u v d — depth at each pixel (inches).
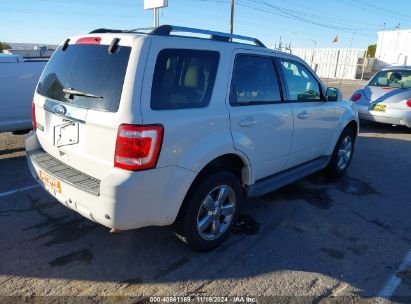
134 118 104.5
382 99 357.7
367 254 140.3
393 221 169.3
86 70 118.2
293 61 173.2
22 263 125.3
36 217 157.6
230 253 136.5
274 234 152.1
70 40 135.0
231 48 136.4
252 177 148.0
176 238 144.0
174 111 113.9
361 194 201.2
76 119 115.3
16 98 242.7
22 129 251.3
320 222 165.0
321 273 127.0
